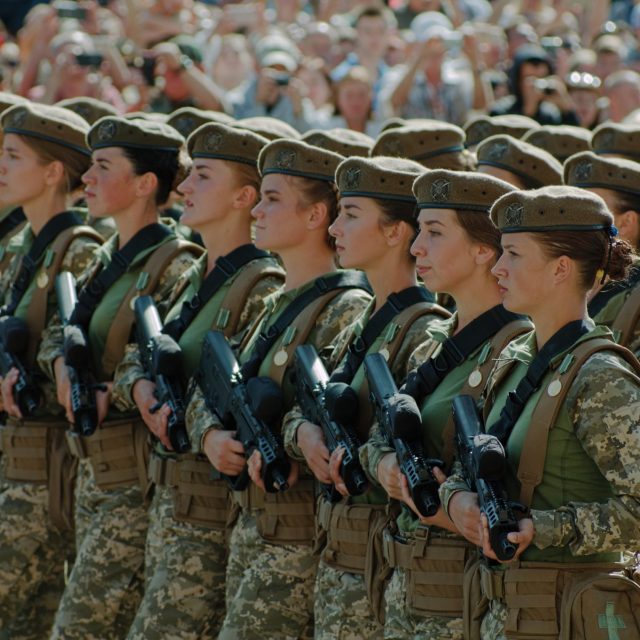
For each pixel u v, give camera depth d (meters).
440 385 12.49
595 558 10.98
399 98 26.75
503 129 18.88
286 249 14.70
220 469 14.52
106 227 19.52
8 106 20.66
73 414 16.30
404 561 12.48
